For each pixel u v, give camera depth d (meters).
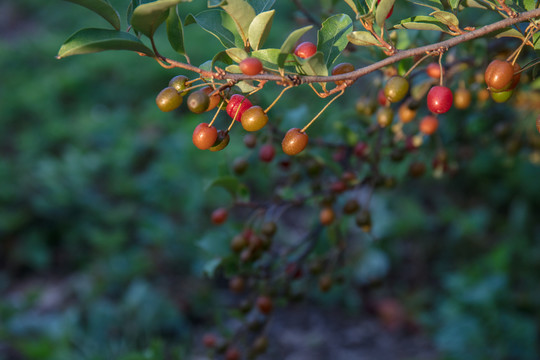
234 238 2.19
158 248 5.61
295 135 1.30
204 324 4.98
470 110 2.87
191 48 8.94
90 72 8.88
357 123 2.64
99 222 5.88
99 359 4.15
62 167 6.16
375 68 1.26
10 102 7.85
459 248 5.72
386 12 1.28
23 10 12.12
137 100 8.47
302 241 2.41
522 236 5.46
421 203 6.35
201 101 1.20
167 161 6.56
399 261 5.75
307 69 1.25
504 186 6.02
